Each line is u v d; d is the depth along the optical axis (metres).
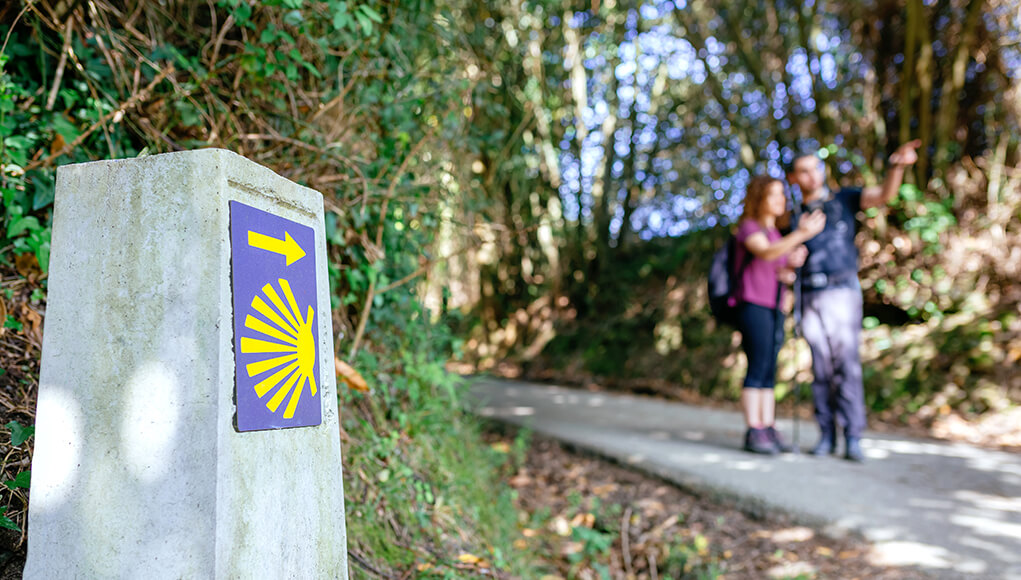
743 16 11.34
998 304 8.31
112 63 2.74
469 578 2.88
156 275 1.32
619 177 14.80
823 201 5.41
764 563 3.55
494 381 11.96
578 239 14.97
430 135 3.60
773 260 5.24
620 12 12.55
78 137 2.61
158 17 3.08
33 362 2.38
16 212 2.40
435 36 4.16
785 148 10.95
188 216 1.33
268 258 1.47
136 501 1.28
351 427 3.24
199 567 1.23
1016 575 3.17
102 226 1.36
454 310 4.36
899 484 4.52
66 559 1.30
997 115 9.37
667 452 5.37
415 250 3.98
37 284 2.59
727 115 11.16
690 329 11.45
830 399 5.36
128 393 1.31
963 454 5.56
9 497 1.88
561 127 14.43
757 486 4.42
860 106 10.48
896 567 3.32
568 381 12.14
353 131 3.50
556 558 3.85
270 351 1.45
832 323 5.25
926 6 9.66
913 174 9.66
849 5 10.38
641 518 4.25
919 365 8.04
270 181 1.51
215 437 1.26
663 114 14.04
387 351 3.87
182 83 3.04
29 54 2.77
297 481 1.53
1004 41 9.29
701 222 13.91
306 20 2.94
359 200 3.35
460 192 4.22
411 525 3.04
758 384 5.39
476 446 4.76
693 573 3.52
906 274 9.12
